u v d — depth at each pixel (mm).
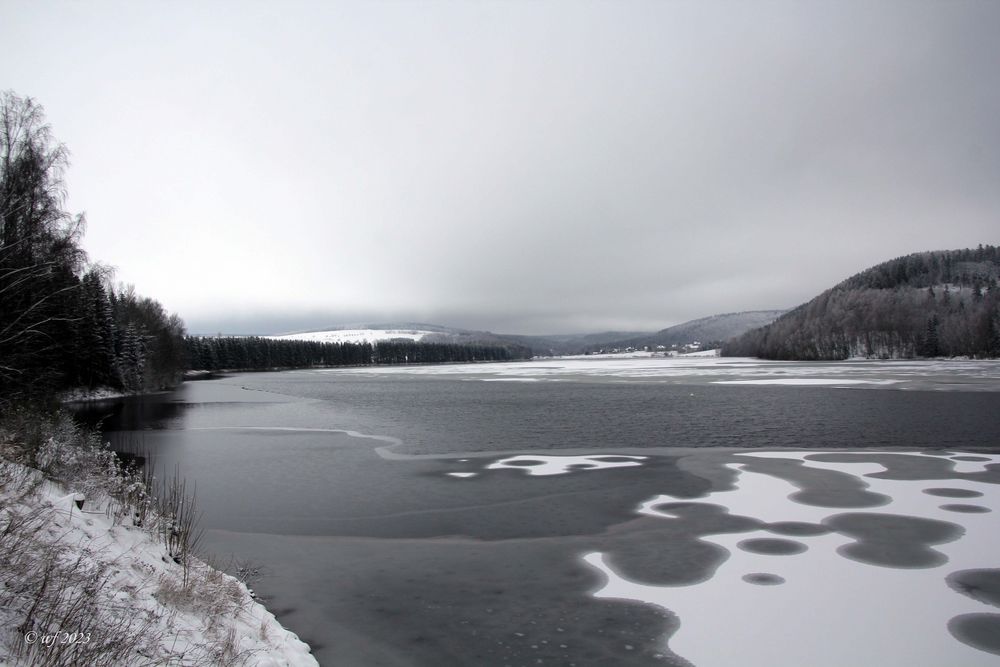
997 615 7703
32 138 19391
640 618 7824
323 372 125188
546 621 7793
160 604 5961
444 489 15570
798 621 7629
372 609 8203
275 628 6992
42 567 5266
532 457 20016
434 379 84312
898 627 7418
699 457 19312
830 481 15383
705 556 10094
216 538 11469
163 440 24859
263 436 25906
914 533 11070
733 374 73125
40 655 4062
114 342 52906
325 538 11492
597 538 11273
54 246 19062
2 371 15953
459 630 7566
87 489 9023
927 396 37688
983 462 17672
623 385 57469
